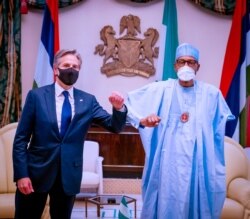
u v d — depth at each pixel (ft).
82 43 14.29
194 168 7.15
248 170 11.48
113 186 14.03
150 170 7.48
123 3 14.34
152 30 14.28
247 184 9.85
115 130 6.63
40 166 6.28
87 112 6.64
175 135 7.28
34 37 14.11
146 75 14.29
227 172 10.69
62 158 6.31
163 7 14.29
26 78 14.10
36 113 6.35
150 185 7.34
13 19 13.34
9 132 10.57
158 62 13.55
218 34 14.33
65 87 6.61
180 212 7.00
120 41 14.30
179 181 7.07
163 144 7.30
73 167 6.42
